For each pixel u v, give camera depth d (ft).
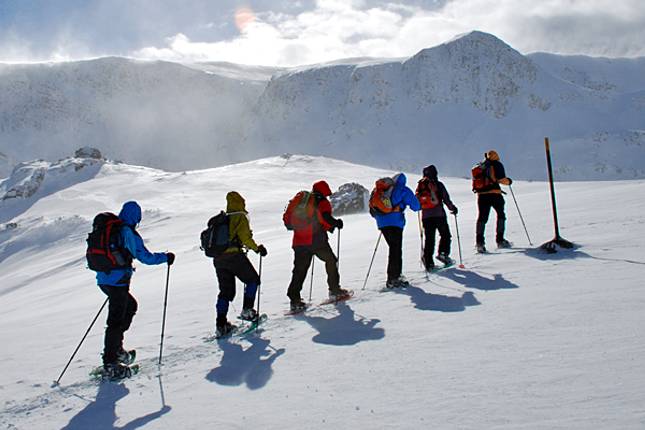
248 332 23.61
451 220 58.13
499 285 24.71
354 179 241.96
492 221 50.44
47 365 23.27
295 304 25.96
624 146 617.21
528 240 35.40
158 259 21.38
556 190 120.06
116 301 20.80
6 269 173.06
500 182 33.96
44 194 288.10
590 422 11.16
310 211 26.13
